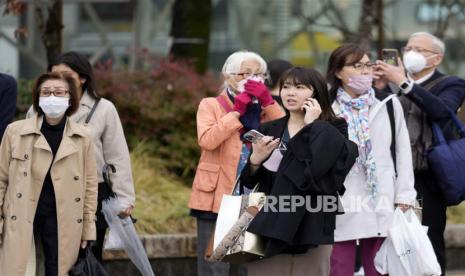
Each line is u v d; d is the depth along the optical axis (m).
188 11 31.27
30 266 16.39
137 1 39.16
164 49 40.41
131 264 21.81
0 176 16.66
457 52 42.94
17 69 38.91
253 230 14.65
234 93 18.03
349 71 17.66
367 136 17.55
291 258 15.38
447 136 19.28
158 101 26.64
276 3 49.00
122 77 27.05
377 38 30.08
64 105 16.31
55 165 16.39
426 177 19.36
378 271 17.78
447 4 33.56
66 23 47.12
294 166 14.76
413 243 17.33
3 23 38.34
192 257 22.53
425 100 18.83
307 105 15.18
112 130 17.88
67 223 16.38
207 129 17.59
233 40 50.44
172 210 23.62
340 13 36.94
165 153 26.64
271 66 20.14
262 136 14.86
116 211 17.75
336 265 17.69
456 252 24.83
